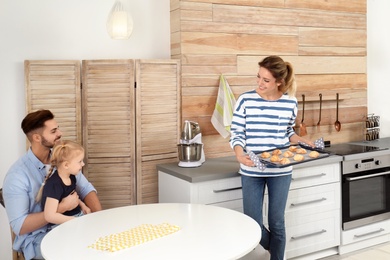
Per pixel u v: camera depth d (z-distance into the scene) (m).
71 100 3.13
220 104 3.56
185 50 3.48
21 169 2.38
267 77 2.77
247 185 2.91
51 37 3.20
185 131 3.28
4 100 3.09
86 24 3.30
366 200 3.74
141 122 3.28
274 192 2.91
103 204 3.27
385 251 3.72
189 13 3.48
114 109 3.22
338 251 3.68
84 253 1.76
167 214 2.27
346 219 3.62
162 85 3.35
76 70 3.13
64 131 3.12
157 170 3.39
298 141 3.04
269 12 3.82
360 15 4.33
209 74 3.59
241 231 1.99
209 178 3.01
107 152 3.24
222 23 3.61
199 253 1.74
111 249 1.78
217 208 2.36
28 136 2.45
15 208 2.31
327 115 4.22
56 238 1.94
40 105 3.07
